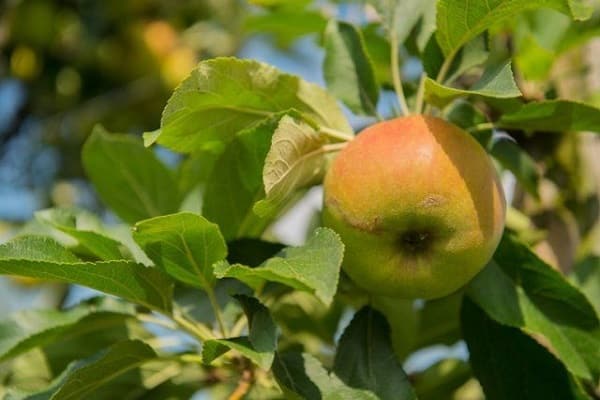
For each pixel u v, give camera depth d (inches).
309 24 36.5
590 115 29.3
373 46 34.3
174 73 63.2
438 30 29.0
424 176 27.5
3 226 57.6
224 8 67.1
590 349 29.4
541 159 33.6
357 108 30.6
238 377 32.6
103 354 29.0
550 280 29.6
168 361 31.5
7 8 61.2
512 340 30.1
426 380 34.6
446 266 28.1
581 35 33.5
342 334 29.1
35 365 32.8
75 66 63.3
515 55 33.8
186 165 34.2
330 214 28.1
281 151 27.7
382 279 28.3
